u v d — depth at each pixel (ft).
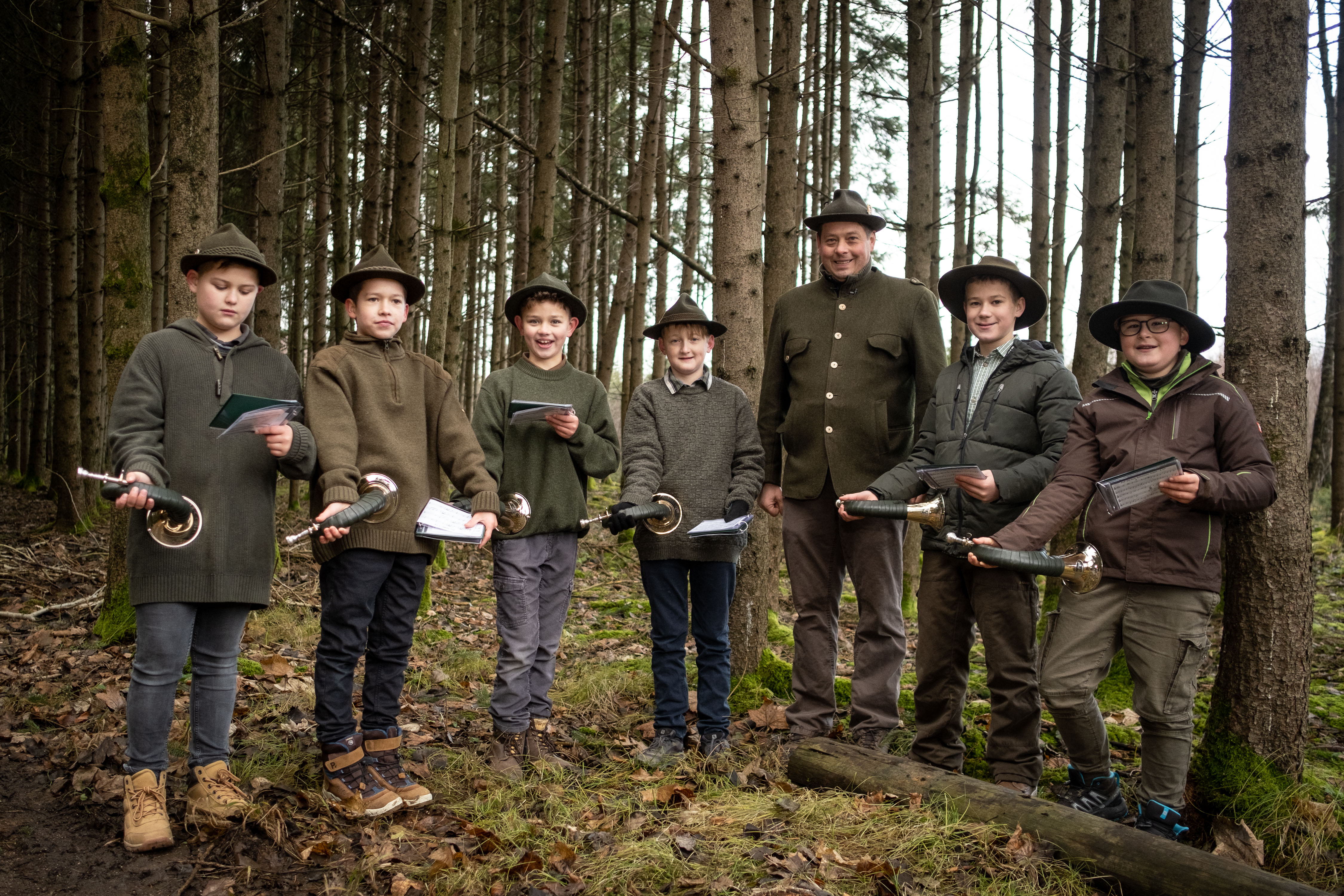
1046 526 9.62
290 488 37.06
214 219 16.74
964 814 9.44
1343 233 34.37
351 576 9.71
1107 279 20.70
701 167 41.63
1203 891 7.79
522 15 39.73
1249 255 10.09
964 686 11.39
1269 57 9.89
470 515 10.40
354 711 12.92
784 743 12.32
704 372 12.64
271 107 26.68
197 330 9.29
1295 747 9.99
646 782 10.91
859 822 9.50
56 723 11.96
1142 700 9.52
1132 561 9.41
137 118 16.38
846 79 38.45
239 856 8.75
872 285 12.41
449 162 24.35
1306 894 7.36
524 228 40.78
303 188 41.34
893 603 11.90
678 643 11.97
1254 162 10.02
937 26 30.35
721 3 14.52
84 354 32.17
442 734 12.35
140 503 8.11
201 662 9.36
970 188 40.65
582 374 12.25
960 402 11.22
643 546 11.96
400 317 10.50
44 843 8.88
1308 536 9.99
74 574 21.42
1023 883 8.29
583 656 18.07
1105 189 20.57
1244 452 9.14
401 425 10.29
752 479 12.26
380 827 9.49
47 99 33.91
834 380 12.15
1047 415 10.59
